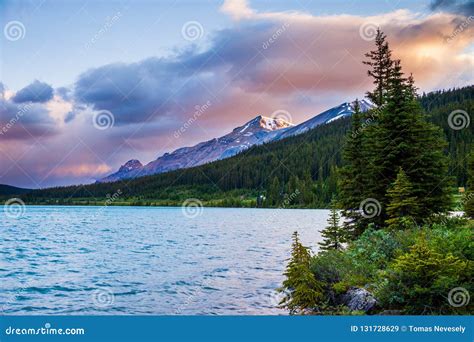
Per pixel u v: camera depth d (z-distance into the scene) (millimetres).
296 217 108562
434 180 25203
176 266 29859
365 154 28109
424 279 13359
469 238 15633
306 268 16203
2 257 36781
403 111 26375
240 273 26281
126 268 29562
